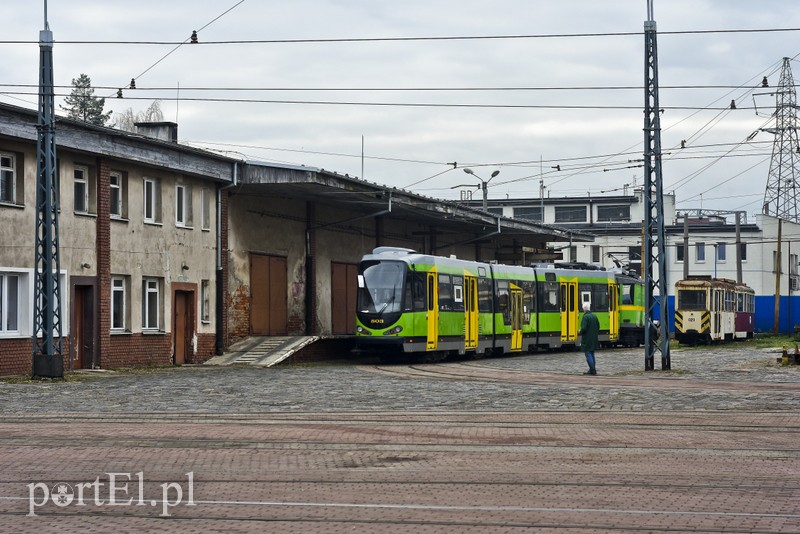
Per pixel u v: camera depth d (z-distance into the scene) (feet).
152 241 126.93
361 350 135.74
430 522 35.24
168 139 148.46
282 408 74.54
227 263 143.02
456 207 183.11
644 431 61.77
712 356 162.09
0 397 81.30
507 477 44.88
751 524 35.27
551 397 83.76
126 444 54.49
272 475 45.11
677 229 344.90
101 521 35.22
